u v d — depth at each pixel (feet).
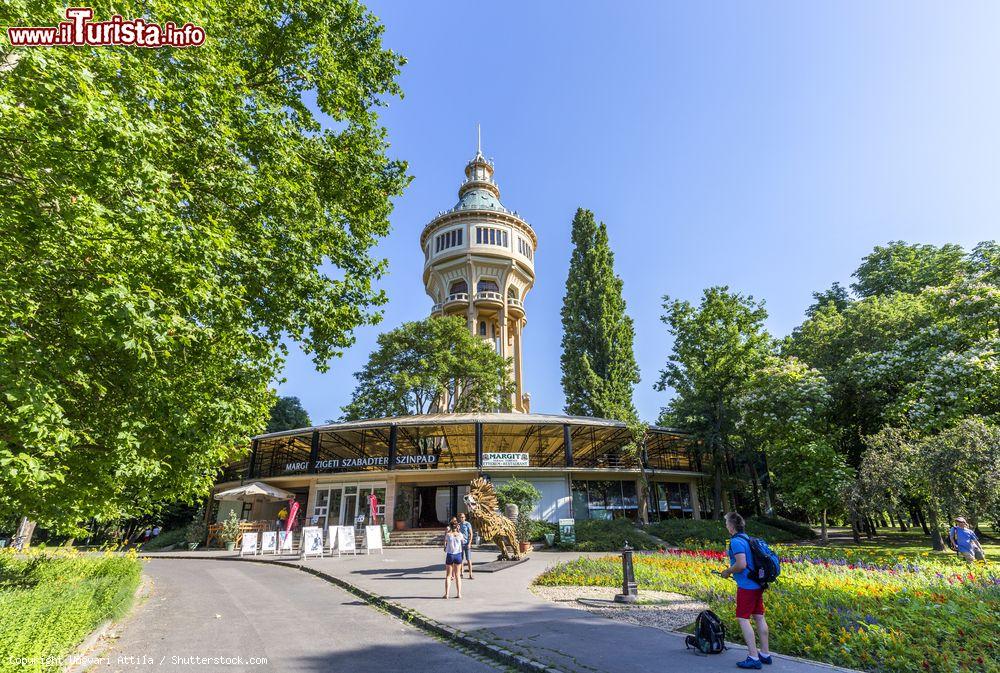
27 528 86.99
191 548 99.09
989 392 67.41
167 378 29.48
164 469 33.30
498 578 44.39
